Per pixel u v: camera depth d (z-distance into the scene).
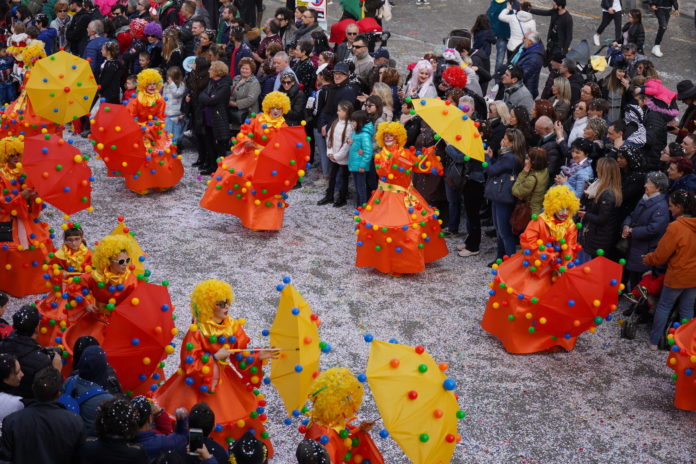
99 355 6.58
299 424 8.05
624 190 10.10
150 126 13.38
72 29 18.70
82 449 5.78
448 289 10.87
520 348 9.32
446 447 6.21
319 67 13.87
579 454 7.72
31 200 10.20
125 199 13.57
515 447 7.79
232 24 16.94
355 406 6.36
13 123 13.57
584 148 10.60
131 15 18.84
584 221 10.32
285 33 17.31
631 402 8.55
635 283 10.19
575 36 20.61
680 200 9.01
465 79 12.45
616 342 9.71
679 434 8.05
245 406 7.18
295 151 11.75
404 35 21.47
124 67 16.08
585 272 8.71
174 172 13.73
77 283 8.07
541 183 10.30
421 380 6.28
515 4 17.33
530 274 9.29
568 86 12.60
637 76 12.89
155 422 6.57
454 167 11.49
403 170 10.91
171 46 15.69
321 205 13.48
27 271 10.32
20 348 7.14
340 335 9.62
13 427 5.90
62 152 9.55
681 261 8.95
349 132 12.65
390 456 7.66
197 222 12.77
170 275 10.97
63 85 11.83
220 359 6.91
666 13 19.08
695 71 18.69
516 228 10.55
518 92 12.98
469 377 8.91
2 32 19.59
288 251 11.82
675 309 9.50
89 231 12.33
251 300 10.38
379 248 10.91
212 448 6.00
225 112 14.08
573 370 9.12
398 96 13.41
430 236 11.23
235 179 12.06
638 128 11.34
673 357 8.19
